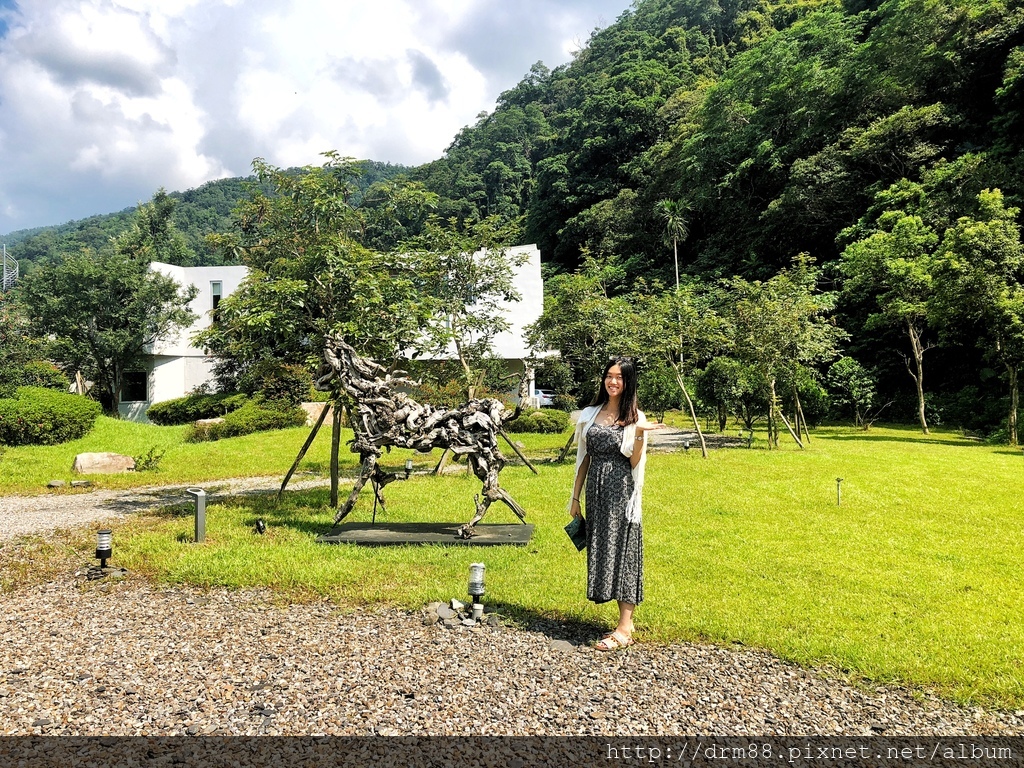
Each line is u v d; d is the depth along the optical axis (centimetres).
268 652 362
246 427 1792
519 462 1321
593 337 1380
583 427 393
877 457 1367
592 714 296
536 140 6862
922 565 548
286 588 482
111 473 1227
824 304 1939
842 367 2350
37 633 393
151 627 403
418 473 1185
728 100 4272
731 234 4256
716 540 636
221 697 307
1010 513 778
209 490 1046
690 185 4341
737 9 6519
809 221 3484
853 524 709
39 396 1493
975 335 2633
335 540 613
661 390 2058
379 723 283
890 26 3406
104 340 2320
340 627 402
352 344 777
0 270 3859
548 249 5366
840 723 295
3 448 1345
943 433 2208
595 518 380
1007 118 2797
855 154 3123
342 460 1416
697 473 1102
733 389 1741
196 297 2667
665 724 288
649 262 4488
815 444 1667
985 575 522
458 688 318
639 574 375
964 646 378
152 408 2292
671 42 6031
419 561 549
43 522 770
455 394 1313
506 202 6353
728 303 1738
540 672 338
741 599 455
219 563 532
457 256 1249
